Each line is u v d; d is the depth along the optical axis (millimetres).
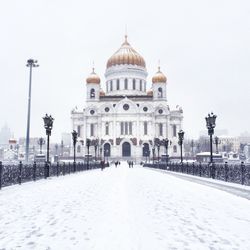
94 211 12086
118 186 22859
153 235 8430
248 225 9727
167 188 21453
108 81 130875
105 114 116875
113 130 116000
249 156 116688
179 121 120562
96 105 119562
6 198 15781
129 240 7895
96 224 9758
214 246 7465
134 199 15562
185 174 42438
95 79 121000
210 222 10156
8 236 8398
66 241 7863
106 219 10484
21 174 24625
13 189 19938
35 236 8375
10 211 12109
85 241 7844
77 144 119875
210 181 28219
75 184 24516
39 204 13875
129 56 128750
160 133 117375
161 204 13961
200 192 18953
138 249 7152
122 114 116438
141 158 112188
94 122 118188
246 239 8102
